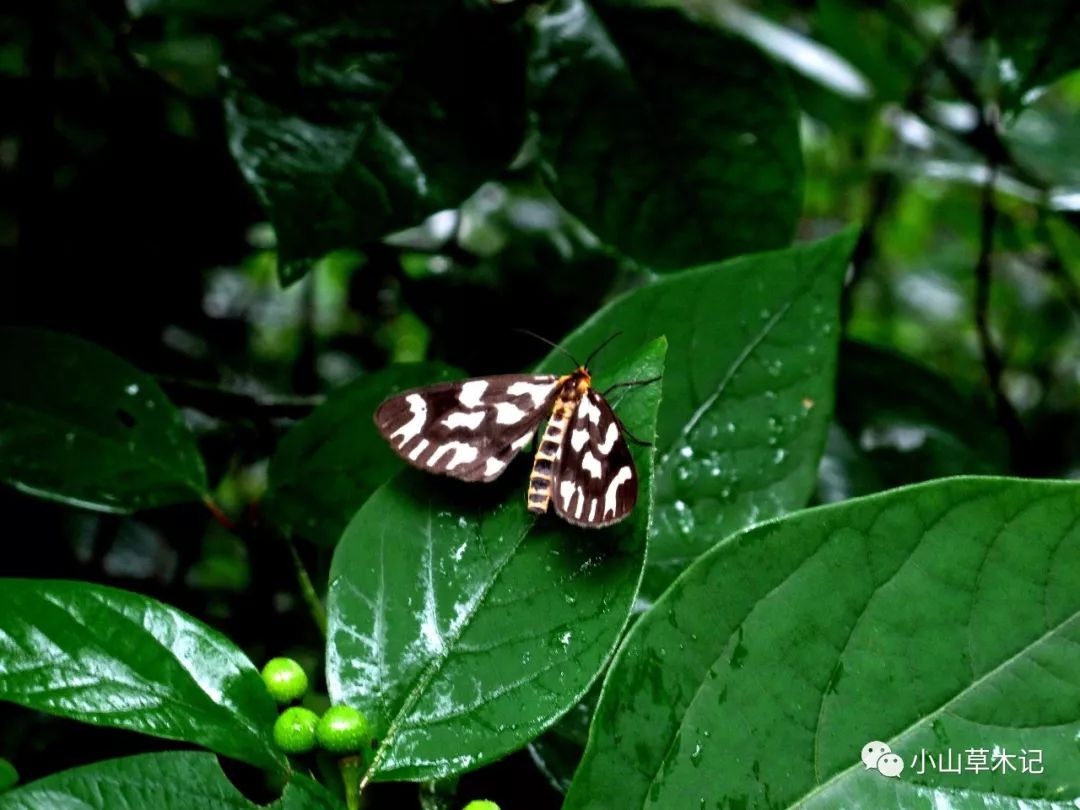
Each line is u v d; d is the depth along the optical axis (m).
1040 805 0.37
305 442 0.44
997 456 0.48
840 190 0.77
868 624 0.37
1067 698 0.37
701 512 0.41
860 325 0.88
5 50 0.56
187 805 0.37
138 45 0.54
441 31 0.44
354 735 0.38
